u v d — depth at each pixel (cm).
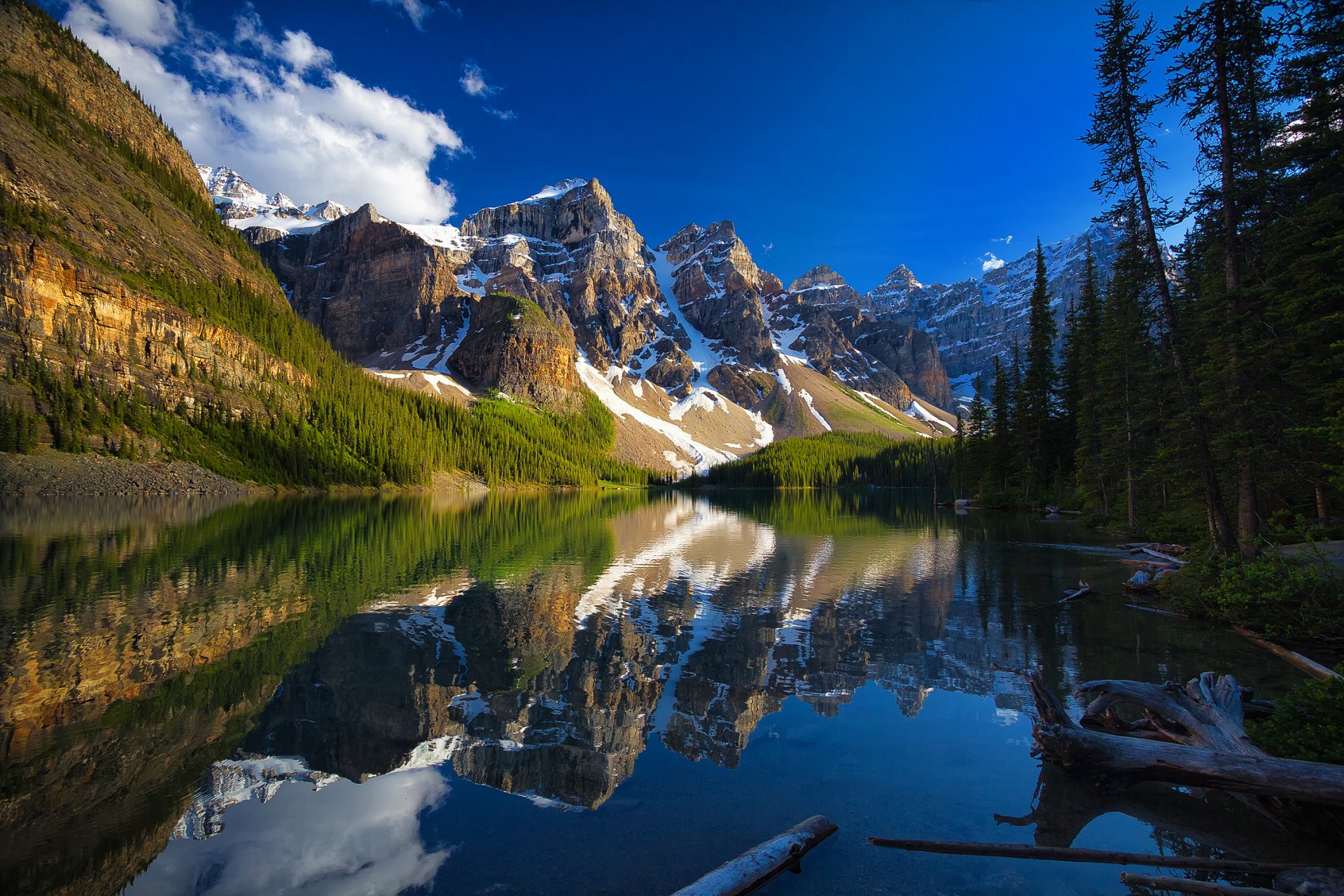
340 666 1137
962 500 7125
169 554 2500
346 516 4978
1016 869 535
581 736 839
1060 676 1081
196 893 483
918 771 734
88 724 855
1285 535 1636
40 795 656
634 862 540
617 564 2520
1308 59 1723
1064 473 5722
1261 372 1767
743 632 1412
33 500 5612
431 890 494
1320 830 602
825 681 1072
